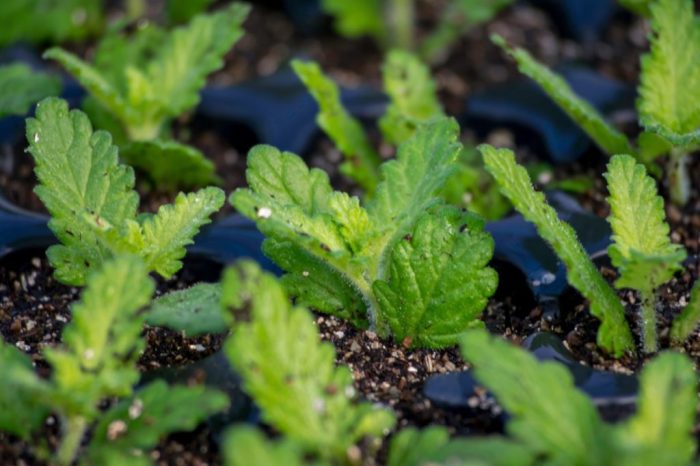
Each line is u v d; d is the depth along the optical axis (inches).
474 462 9.0
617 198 10.5
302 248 10.7
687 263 11.4
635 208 10.5
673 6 11.6
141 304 9.7
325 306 10.8
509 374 9.4
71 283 10.6
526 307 11.1
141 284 9.7
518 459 9.2
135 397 9.8
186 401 9.7
